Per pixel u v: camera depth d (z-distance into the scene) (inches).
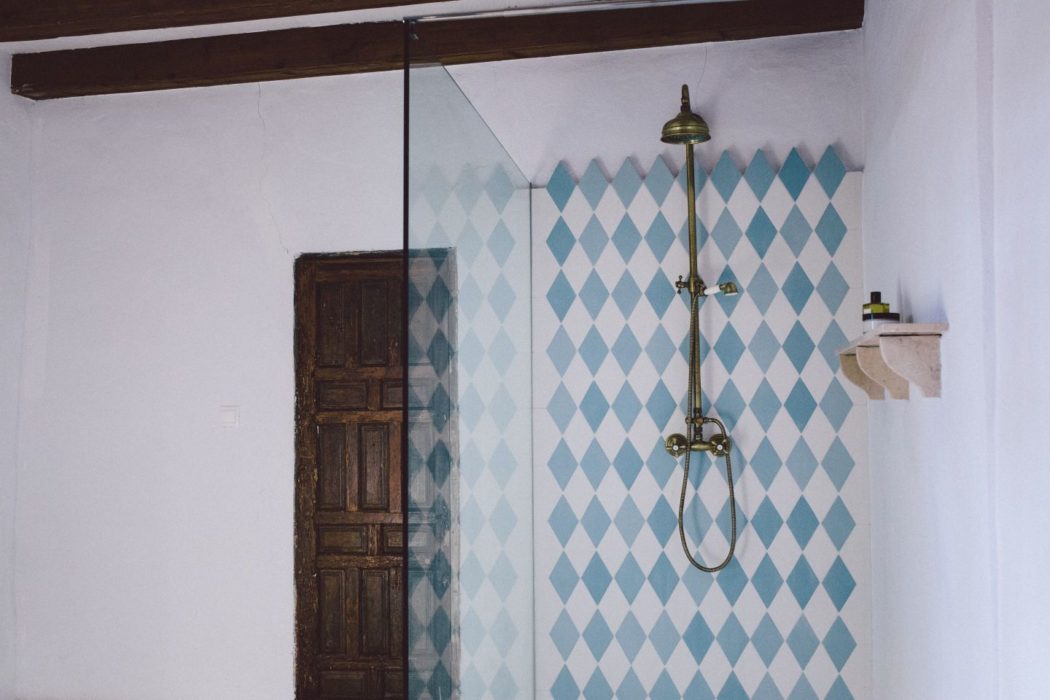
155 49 141.9
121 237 147.2
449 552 84.0
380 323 140.6
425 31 83.9
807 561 118.0
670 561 120.4
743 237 121.6
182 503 142.6
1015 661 57.2
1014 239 57.6
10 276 147.3
